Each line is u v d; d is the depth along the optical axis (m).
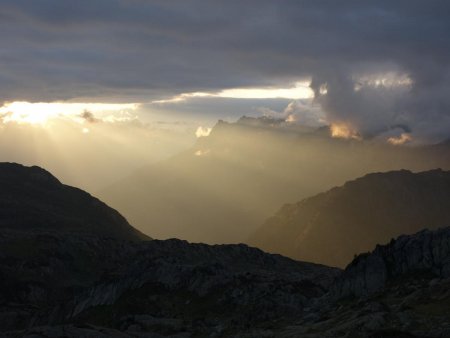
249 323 135.00
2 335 116.44
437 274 114.25
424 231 124.81
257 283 159.25
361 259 128.50
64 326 116.69
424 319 88.19
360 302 115.44
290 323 127.06
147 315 149.62
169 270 176.62
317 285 161.75
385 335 84.12
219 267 177.12
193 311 153.25
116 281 179.00
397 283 117.75
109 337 114.00
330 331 96.94
